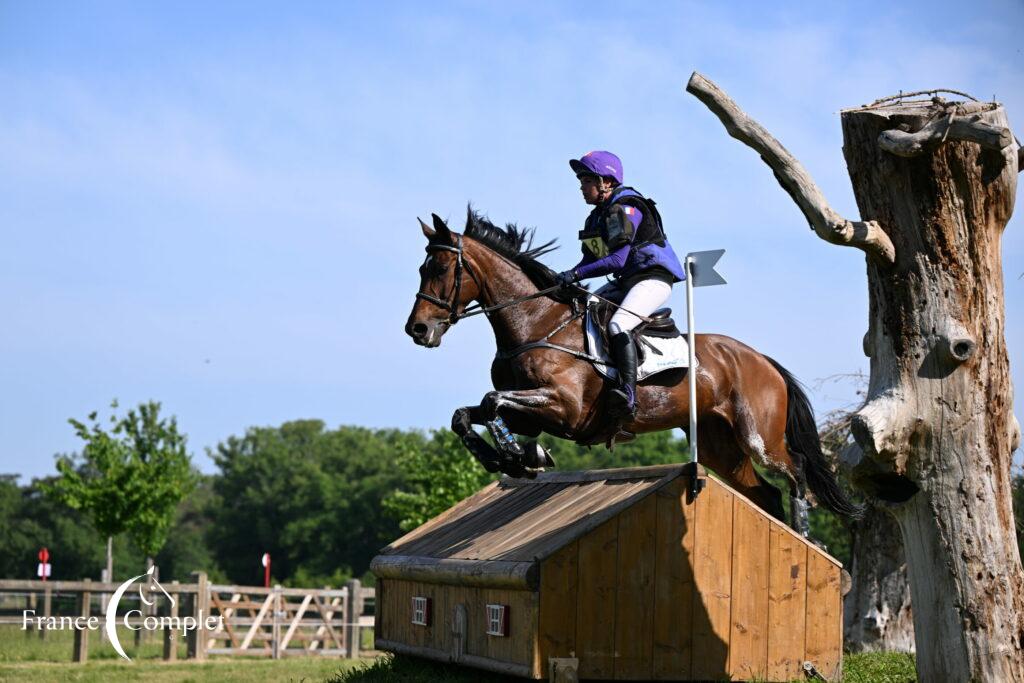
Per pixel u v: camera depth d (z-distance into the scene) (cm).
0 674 1606
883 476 823
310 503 9781
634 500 953
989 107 788
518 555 959
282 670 1697
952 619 784
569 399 1020
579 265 1047
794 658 1000
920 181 786
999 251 812
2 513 9206
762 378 1145
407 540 1295
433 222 1037
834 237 774
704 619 971
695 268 1034
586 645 925
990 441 790
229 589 2048
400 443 2836
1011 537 795
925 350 788
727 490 991
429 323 1034
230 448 11156
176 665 1808
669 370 1076
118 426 3111
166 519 3128
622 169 1074
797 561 1012
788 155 779
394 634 1229
